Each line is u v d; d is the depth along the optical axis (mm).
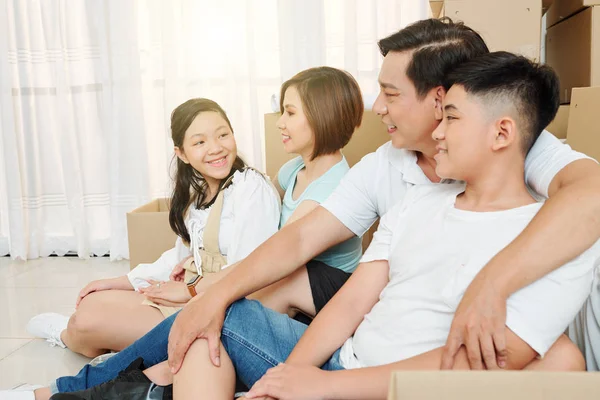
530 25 1969
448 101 935
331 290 1315
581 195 860
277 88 2619
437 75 1065
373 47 2525
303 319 1370
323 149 1468
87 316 1528
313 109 1422
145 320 1486
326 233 1196
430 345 899
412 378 595
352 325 1038
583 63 2033
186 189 1625
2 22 2662
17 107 2740
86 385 1180
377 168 1227
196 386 980
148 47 2654
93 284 1641
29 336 1822
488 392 591
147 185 2680
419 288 934
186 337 1007
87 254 2785
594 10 1946
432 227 973
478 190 954
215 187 1607
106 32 2613
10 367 1600
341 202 1210
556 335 841
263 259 1117
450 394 592
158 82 2666
